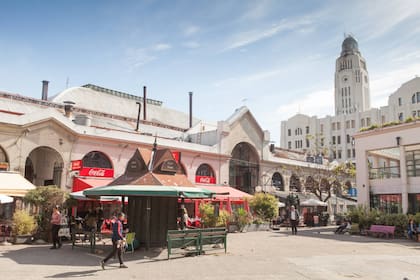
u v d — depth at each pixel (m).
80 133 23.50
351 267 11.25
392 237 20.98
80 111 31.66
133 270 10.43
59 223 15.02
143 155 14.88
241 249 15.25
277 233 23.91
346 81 107.50
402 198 24.42
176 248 13.95
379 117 82.81
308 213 32.62
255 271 10.41
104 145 24.80
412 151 24.52
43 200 16.98
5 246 15.52
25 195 17.53
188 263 11.61
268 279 9.37
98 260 12.05
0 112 20.41
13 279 9.05
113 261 11.90
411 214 22.20
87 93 37.62
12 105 26.97
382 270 10.83
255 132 36.62
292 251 14.80
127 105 40.50
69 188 22.72
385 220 22.33
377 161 29.70
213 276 9.66
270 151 41.38
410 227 20.19
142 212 14.74
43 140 21.98
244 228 25.16
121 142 25.44
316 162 43.38
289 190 38.84
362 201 26.73
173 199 15.26
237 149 35.91
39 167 24.47
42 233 17.17
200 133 34.94
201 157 30.70
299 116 92.94
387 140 25.53
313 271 10.55
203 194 14.45
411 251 15.23
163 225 14.86
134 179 13.98
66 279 9.14
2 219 19.88
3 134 20.45
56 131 22.61
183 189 13.81
